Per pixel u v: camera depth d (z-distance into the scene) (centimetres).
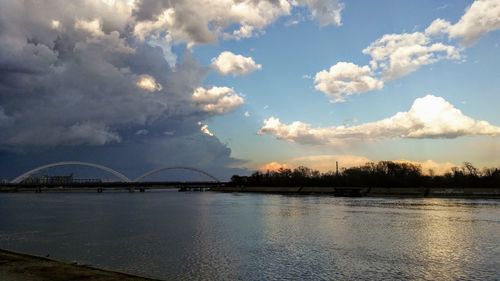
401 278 4812
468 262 5625
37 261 4072
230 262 5625
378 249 6556
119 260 5769
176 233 8512
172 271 5141
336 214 12694
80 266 3934
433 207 15625
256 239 7619
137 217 12256
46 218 11994
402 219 11062
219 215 12788
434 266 5381
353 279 4766
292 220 10975
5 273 3541
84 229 9250
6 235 8275
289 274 4988
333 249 6556
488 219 11006
